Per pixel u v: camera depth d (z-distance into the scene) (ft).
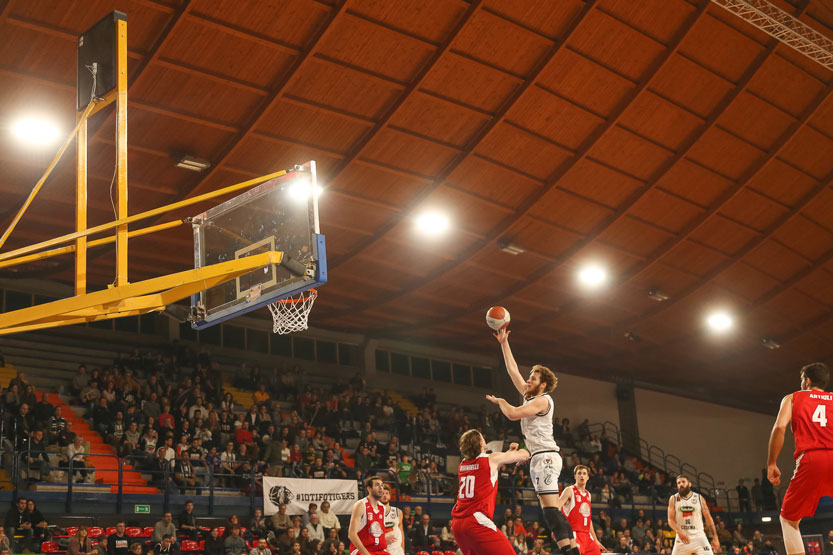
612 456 126.41
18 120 65.51
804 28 75.20
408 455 100.99
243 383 103.50
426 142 80.69
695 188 93.30
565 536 29.78
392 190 86.79
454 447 112.57
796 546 24.32
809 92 83.87
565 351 133.49
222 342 110.63
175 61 65.62
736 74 80.33
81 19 59.93
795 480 24.39
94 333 100.07
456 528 29.22
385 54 70.64
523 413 30.71
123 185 31.12
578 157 85.46
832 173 94.07
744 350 132.26
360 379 114.93
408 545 73.36
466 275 105.81
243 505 79.36
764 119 85.66
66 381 92.84
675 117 83.51
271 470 82.28
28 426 75.20
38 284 95.50
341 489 81.46
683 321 122.21
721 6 71.05
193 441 80.38
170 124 71.41
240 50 66.49
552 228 96.58
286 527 72.64
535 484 30.94
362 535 43.55
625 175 89.76
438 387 129.29
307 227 31.01
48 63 62.23
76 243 31.07
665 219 97.66
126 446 78.07
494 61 73.77
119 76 31.81
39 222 81.05
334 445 93.45
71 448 73.77
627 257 104.22
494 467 29.30
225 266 28.86
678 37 74.59
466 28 69.56
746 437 152.25
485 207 91.66
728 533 106.01
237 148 75.41
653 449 141.28
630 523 106.11
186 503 73.72
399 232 94.43
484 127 80.02
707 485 144.25
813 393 24.94
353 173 82.94
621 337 127.54
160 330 106.01
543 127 82.02
